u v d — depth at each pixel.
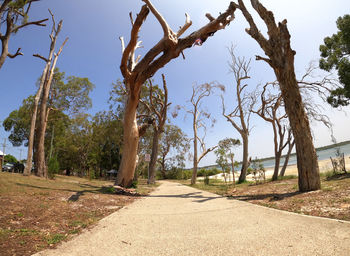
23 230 3.74
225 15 11.95
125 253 2.94
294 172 28.55
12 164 27.78
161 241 3.45
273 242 3.20
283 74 9.16
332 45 16.36
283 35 9.06
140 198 9.64
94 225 4.43
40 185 9.91
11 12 11.56
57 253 2.89
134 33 10.65
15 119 38.56
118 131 36.22
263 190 10.62
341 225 3.78
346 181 8.84
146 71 12.35
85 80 29.17
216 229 4.10
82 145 42.47
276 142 18.34
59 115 34.75
